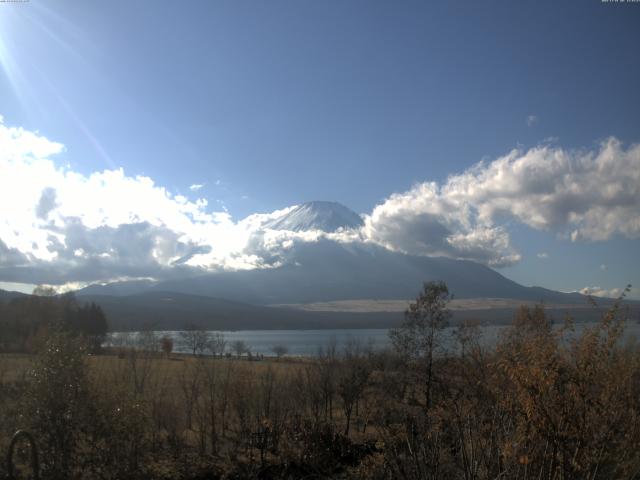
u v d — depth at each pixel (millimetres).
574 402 8461
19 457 19188
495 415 9766
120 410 21609
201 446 29578
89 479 20906
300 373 40625
